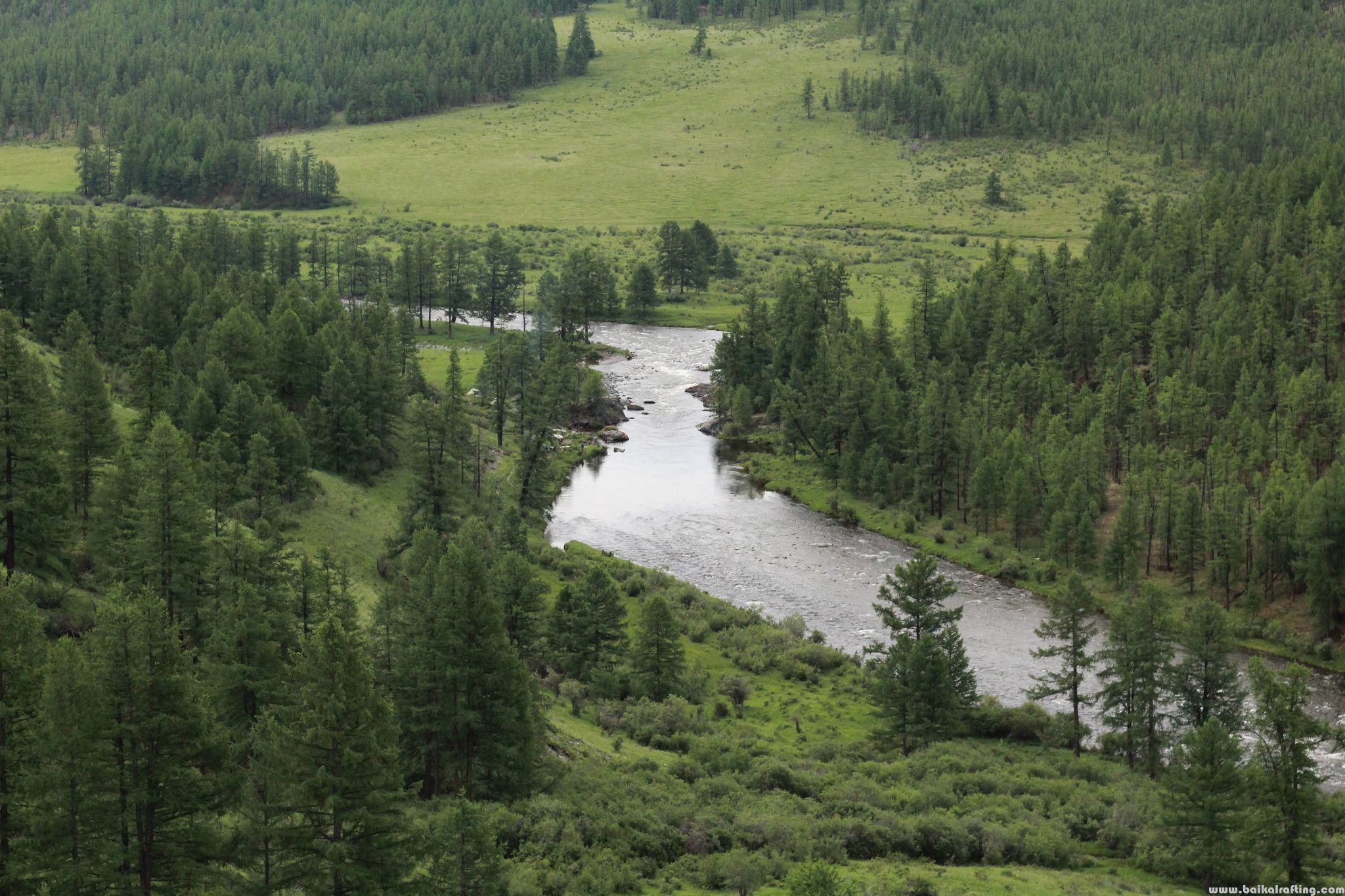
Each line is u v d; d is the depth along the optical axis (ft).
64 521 269.03
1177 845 242.17
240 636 228.02
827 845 227.40
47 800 160.04
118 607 171.42
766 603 422.41
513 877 188.44
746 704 336.49
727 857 211.41
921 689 310.65
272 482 381.40
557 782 240.94
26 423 256.52
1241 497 433.07
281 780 174.91
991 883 215.51
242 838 173.27
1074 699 318.86
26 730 163.94
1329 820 250.16
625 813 227.61
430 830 181.27
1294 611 409.28
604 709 312.50
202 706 169.68
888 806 257.34
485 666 236.02
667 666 336.29
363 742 174.81
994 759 297.53
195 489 277.23
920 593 341.62
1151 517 456.04
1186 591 432.66
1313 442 472.44
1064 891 213.87
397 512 446.60
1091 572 452.76
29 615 172.24
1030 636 397.39
